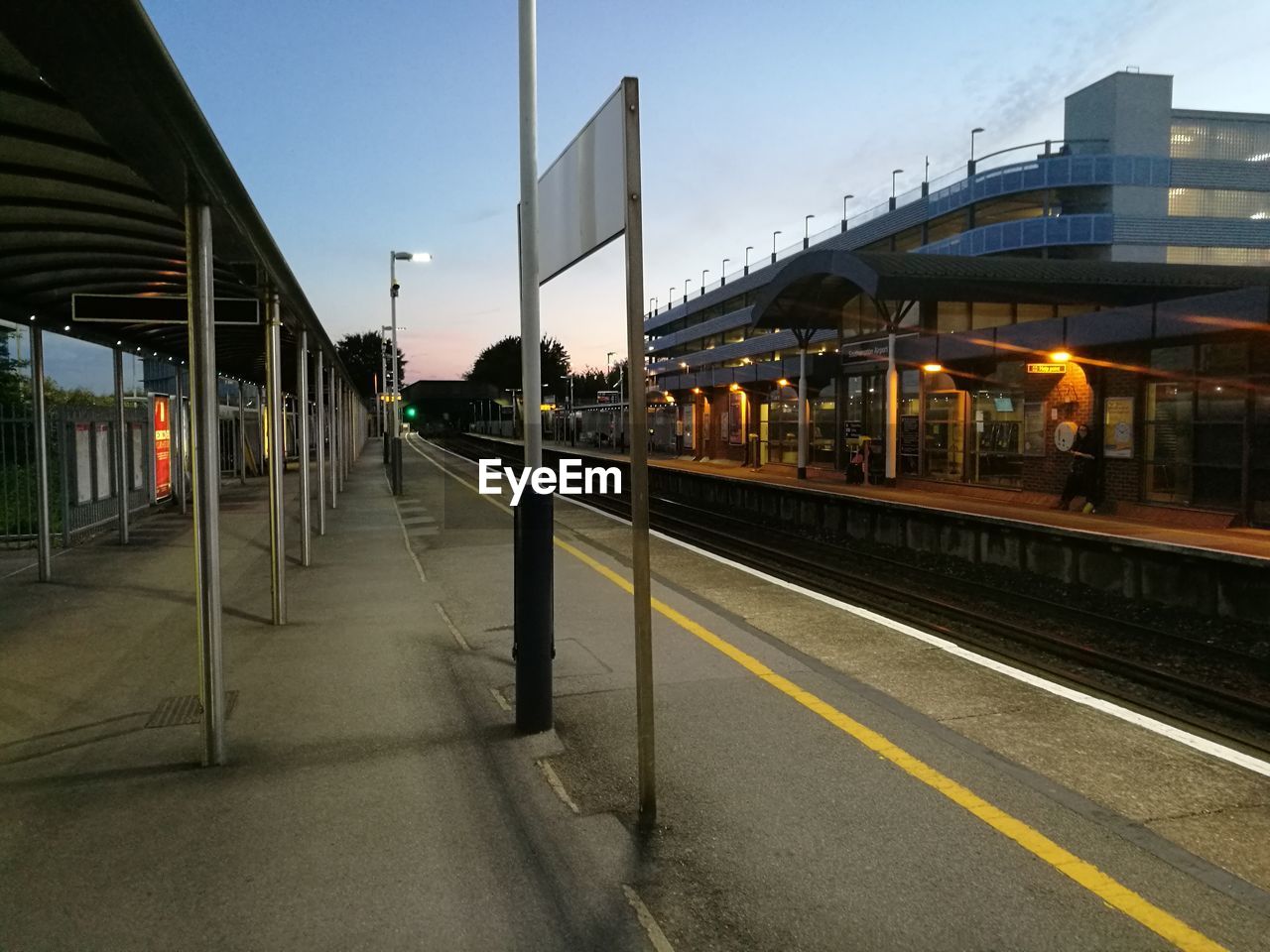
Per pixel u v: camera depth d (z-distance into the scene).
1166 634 7.98
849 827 3.58
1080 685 6.33
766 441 34.97
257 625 7.09
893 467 22.55
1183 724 5.53
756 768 4.19
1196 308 13.13
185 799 3.75
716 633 6.91
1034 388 18.00
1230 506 13.54
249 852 3.29
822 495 16.81
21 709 4.93
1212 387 13.81
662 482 26.42
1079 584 10.70
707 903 3.00
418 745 4.43
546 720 4.62
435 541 12.29
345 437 26.25
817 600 8.68
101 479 12.29
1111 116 45.22
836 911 2.96
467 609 7.75
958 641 7.56
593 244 3.73
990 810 3.75
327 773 4.06
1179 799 3.98
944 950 2.75
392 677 5.61
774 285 23.64
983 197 43.94
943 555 13.29
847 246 53.81
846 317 26.02
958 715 5.18
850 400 27.77
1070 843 3.46
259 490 21.14
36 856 3.24
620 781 4.02
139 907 2.90
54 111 3.60
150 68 2.78
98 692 5.24
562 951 2.71
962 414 20.78
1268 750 5.09
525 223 4.59
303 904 2.93
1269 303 11.98
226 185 4.05
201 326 4.03
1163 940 2.81
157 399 15.31
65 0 2.31
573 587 8.86
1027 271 21.58
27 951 2.65
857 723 4.82
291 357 14.91
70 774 4.02
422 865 3.21
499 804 3.74
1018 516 15.47
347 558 10.71
